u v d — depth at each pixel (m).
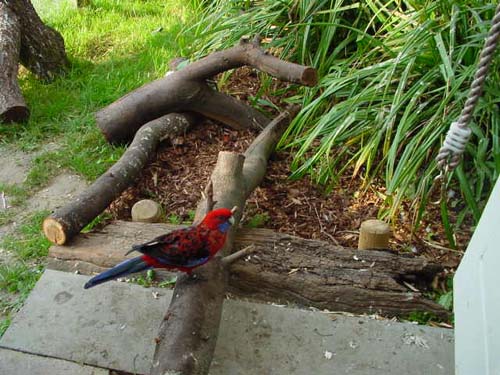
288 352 2.61
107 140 4.06
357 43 4.05
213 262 2.61
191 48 4.76
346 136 3.55
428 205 3.46
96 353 2.62
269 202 3.59
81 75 5.02
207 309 2.43
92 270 3.03
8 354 2.62
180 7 6.06
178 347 2.26
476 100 1.81
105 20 5.83
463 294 2.18
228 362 2.57
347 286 2.85
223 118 4.09
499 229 1.82
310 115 3.81
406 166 3.19
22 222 3.52
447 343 2.63
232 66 3.85
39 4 6.21
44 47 4.92
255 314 2.76
